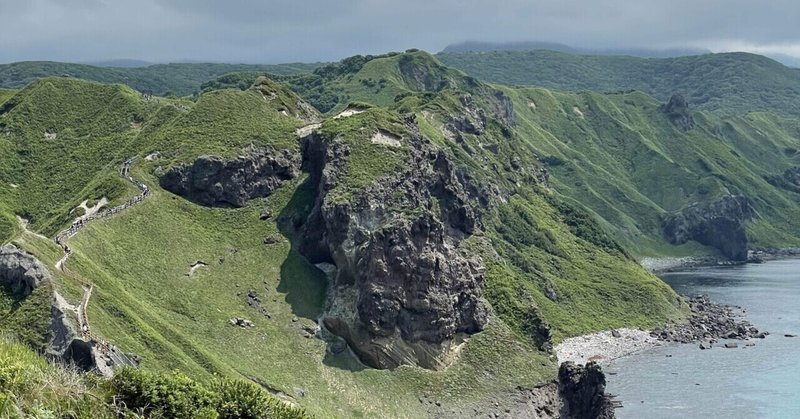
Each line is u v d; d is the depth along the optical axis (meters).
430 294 155.50
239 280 159.75
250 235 175.12
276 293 160.00
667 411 156.12
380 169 177.25
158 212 169.38
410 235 158.25
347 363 148.25
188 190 181.38
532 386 156.25
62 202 190.25
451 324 157.88
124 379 50.91
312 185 188.50
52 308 105.06
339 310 154.62
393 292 152.25
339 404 136.00
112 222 158.00
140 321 119.44
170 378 54.75
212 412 53.97
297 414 64.38
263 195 188.38
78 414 43.25
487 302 175.62
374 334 149.62
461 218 198.62
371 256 154.00
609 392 170.50
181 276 152.75
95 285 122.50
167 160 187.50
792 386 172.88
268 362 139.00
